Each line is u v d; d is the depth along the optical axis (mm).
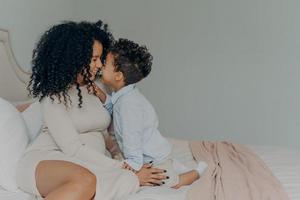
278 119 3473
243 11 3438
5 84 2236
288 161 2041
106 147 1871
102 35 1706
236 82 3514
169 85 3631
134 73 1679
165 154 1733
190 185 1651
